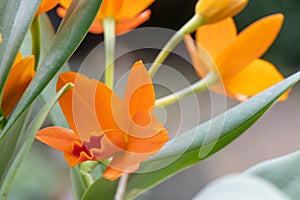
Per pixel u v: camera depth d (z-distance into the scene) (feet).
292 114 10.03
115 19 1.76
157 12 11.39
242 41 1.76
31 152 5.58
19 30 1.51
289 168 1.69
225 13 1.76
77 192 1.64
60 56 1.47
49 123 5.00
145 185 1.54
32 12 1.52
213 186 1.24
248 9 11.36
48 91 1.68
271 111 10.05
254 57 1.77
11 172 1.42
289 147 9.12
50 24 1.78
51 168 5.41
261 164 1.70
